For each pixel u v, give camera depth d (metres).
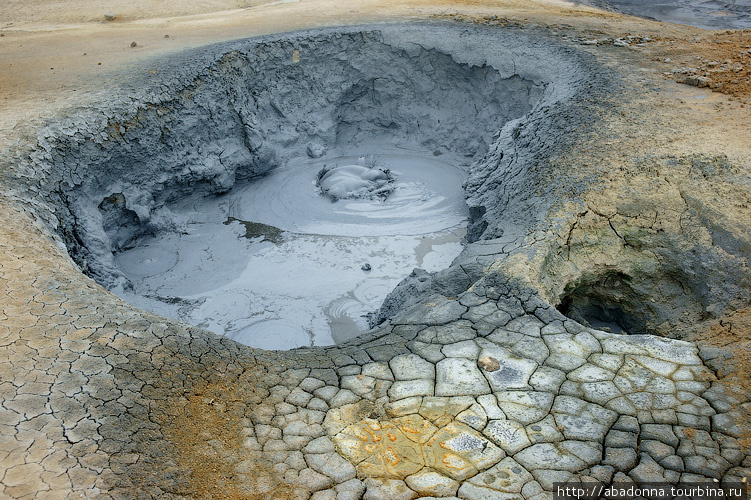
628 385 5.49
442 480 4.57
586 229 8.09
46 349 5.54
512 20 19.27
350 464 4.74
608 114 11.12
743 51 14.74
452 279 7.48
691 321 7.50
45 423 4.69
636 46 15.96
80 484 4.18
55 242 8.35
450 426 5.11
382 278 12.25
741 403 5.20
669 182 8.43
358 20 19.52
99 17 21.91
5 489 4.08
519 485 4.50
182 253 13.15
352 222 14.50
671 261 7.87
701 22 23.44
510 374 5.70
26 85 13.18
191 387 5.41
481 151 16.88
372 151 18.53
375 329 7.07
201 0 23.95
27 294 6.37
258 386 5.62
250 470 4.64
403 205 15.26
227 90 15.07
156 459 4.55
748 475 4.48
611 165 9.02
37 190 9.55
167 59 14.98
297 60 17.23
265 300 11.54
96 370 5.32
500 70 15.94
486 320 6.51
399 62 18.05
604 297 8.43
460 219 14.52
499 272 7.18
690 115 10.83
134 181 12.66
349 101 18.77
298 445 4.93
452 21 19.08
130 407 4.98
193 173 14.05
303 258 13.01
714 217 7.80
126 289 11.24
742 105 11.18
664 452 4.73
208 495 4.36
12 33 19.64
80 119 11.29
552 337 6.18
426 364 5.90
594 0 26.77
